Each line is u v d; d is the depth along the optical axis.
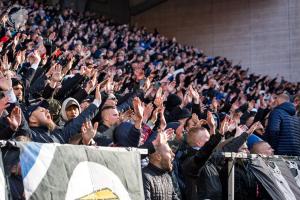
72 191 5.46
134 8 43.28
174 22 42.31
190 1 41.88
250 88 27.16
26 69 10.28
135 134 7.43
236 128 9.21
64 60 12.61
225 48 40.28
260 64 38.91
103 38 27.88
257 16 39.31
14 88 8.31
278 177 8.32
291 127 10.99
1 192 4.84
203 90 20.75
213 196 7.74
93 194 5.68
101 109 8.48
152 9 42.91
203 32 41.19
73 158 5.61
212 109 12.04
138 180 6.37
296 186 8.66
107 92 9.87
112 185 5.95
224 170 8.09
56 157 5.43
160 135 7.27
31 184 5.11
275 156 8.62
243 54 39.59
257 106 18.73
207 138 8.21
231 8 40.28
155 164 7.21
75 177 5.55
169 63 27.58
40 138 6.84
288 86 31.64
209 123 8.31
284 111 11.10
